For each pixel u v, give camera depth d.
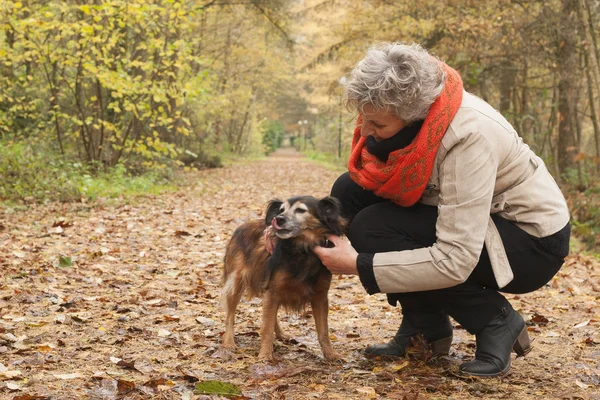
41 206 11.23
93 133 18.22
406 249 3.68
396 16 20.48
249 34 35.25
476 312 3.70
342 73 26.44
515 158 3.49
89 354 4.07
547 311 5.77
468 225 3.37
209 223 11.02
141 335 4.59
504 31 15.59
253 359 4.11
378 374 3.77
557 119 17.83
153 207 12.62
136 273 6.82
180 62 15.52
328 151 54.62
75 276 6.44
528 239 3.55
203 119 29.14
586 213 13.00
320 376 3.78
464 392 3.51
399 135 3.43
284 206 3.90
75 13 16.66
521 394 3.51
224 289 4.49
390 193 3.60
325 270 3.98
